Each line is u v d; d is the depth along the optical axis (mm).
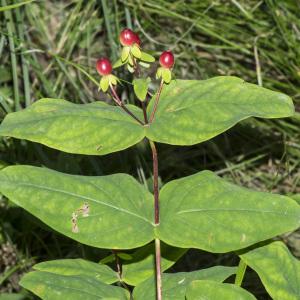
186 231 396
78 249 723
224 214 396
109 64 407
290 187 835
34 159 744
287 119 849
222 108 401
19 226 754
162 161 825
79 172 681
